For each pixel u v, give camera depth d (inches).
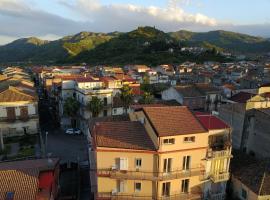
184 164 1609.3
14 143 2802.7
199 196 1674.5
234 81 5418.3
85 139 2979.8
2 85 3686.0
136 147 1545.3
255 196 1628.9
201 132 1584.6
